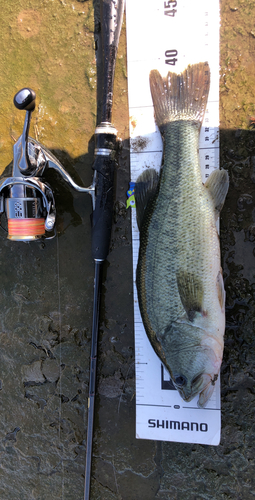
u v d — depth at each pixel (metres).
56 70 0.46
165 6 0.43
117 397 0.45
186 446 0.44
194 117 0.41
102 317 0.46
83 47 0.45
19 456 0.48
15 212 0.41
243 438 0.43
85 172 0.46
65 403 0.47
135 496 0.45
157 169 0.43
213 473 0.44
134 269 0.44
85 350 0.46
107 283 0.46
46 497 0.47
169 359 0.40
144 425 0.45
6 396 0.48
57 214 0.46
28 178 0.41
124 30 0.44
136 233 0.44
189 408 0.44
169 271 0.40
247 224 0.43
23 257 0.47
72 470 0.46
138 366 0.45
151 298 0.41
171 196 0.40
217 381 0.43
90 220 0.46
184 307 0.39
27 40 0.46
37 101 0.46
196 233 0.39
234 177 0.43
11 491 0.48
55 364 0.47
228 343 0.43
